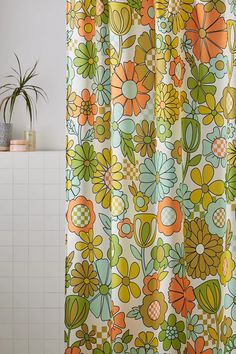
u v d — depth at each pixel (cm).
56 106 248
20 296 229
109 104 187
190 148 185
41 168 229
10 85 248
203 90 187
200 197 185
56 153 229
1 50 248
